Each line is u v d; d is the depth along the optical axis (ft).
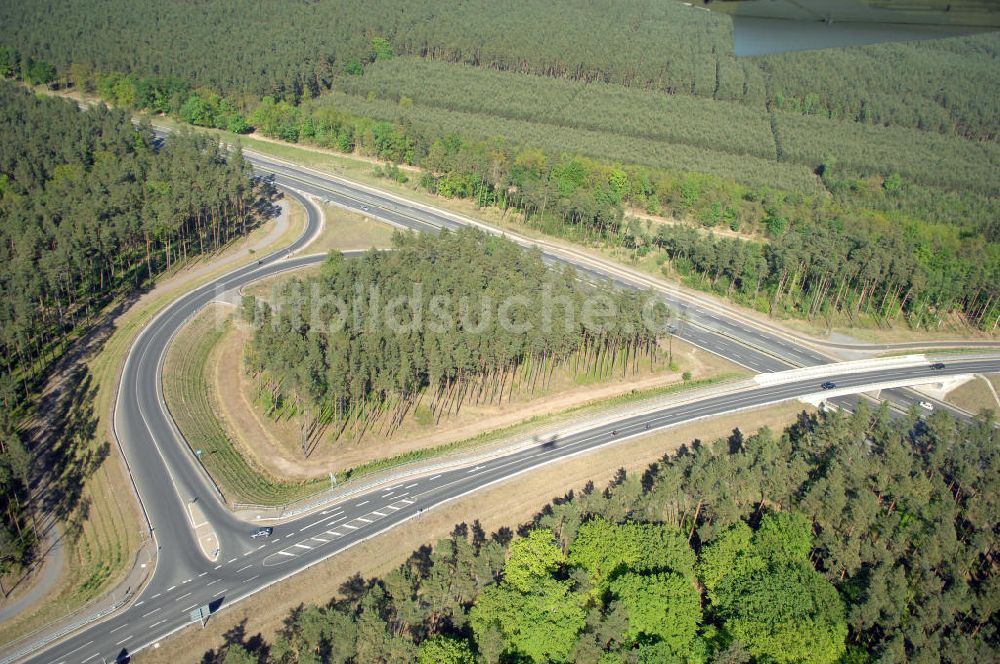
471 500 568.00
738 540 506.48
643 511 526.98
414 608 441.27
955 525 577.84
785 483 557.74
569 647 438.81
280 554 510.99
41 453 562.25
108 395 628.69
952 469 600.80
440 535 540.93
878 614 476.54
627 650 444.96
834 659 455.63
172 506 539.29
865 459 588.50
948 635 495.82
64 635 448.65
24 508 518.78
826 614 469.16
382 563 515.50
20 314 617.62
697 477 532.73
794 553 510.58
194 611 457.27
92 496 539.29
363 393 643.04
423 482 583.58
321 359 606.96
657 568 482.69
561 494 589.32
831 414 624.59
